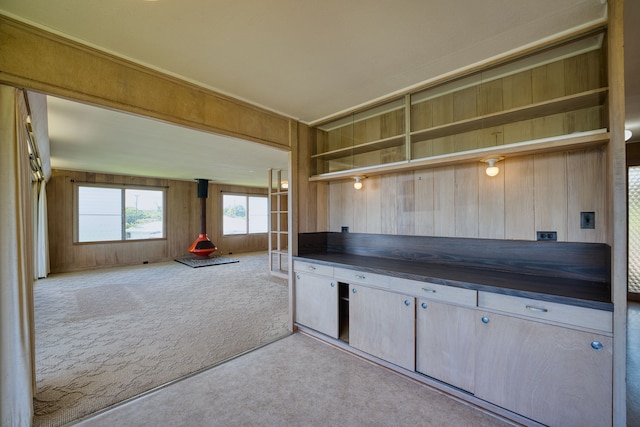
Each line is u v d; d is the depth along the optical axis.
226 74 2.22
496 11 1.55
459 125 2.32
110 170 6.77
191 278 5.97
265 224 10.89
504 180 2.26
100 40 1.76
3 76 1.51
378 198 3.06
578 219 1.96
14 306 1.58
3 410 1.54
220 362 2.51
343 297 2.91
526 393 1.67
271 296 4.64
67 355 2.65
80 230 6.92
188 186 8.88
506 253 2.26
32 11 1.49
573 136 1.75
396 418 1.80
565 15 1.59
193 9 1.49
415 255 2.77
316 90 2.52
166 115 2.18
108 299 4.48
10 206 1.57
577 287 1.76
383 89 2.51
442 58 2.03
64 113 2.90
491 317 1.79
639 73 2.17
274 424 1.76
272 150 4.63
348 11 1.53
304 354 2.64
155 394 2.06
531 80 2.10
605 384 1.45
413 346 2.15
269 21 1.60
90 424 1.76
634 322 3.34
